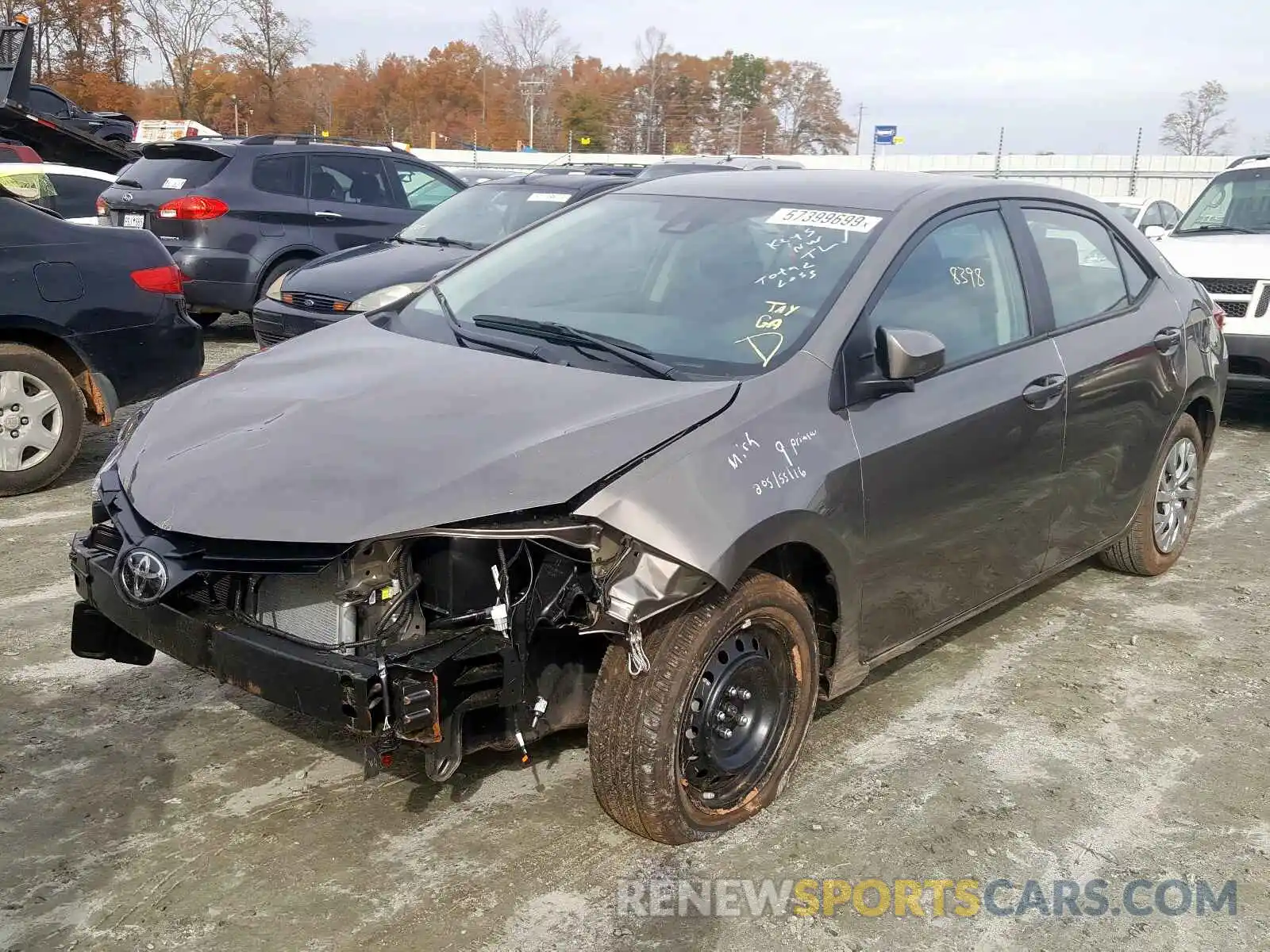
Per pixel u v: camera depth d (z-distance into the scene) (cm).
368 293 800
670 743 302
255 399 347
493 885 304
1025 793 361
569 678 314
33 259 609
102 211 1088
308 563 283
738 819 332
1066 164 2936
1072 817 348
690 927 291
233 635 298
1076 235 474
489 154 3588
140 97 7119
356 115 8338
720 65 7669
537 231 459
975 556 399
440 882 304
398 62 8506
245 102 7131
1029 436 407
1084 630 495
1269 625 507
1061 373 424
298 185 1080
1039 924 298
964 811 349
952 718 410
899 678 441
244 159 1053
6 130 1584
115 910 289
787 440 320
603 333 370
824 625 352
